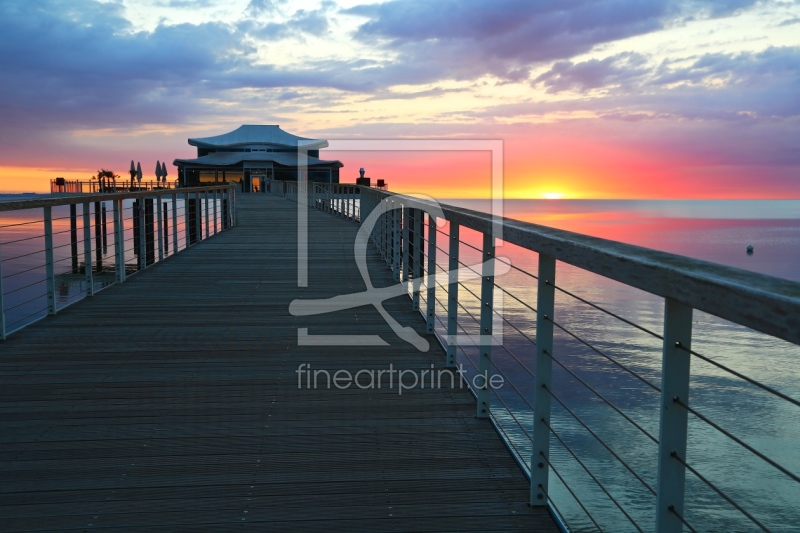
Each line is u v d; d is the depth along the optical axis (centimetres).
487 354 319
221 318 539
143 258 806
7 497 242
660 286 138
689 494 714
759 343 1382
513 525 225
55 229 3725
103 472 262
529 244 230
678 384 141
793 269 2897
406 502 241
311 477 260
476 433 306
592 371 1110
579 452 781
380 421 319
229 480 257
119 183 4888
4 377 380
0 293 460
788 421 912
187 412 328
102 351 437
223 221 1423
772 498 702
